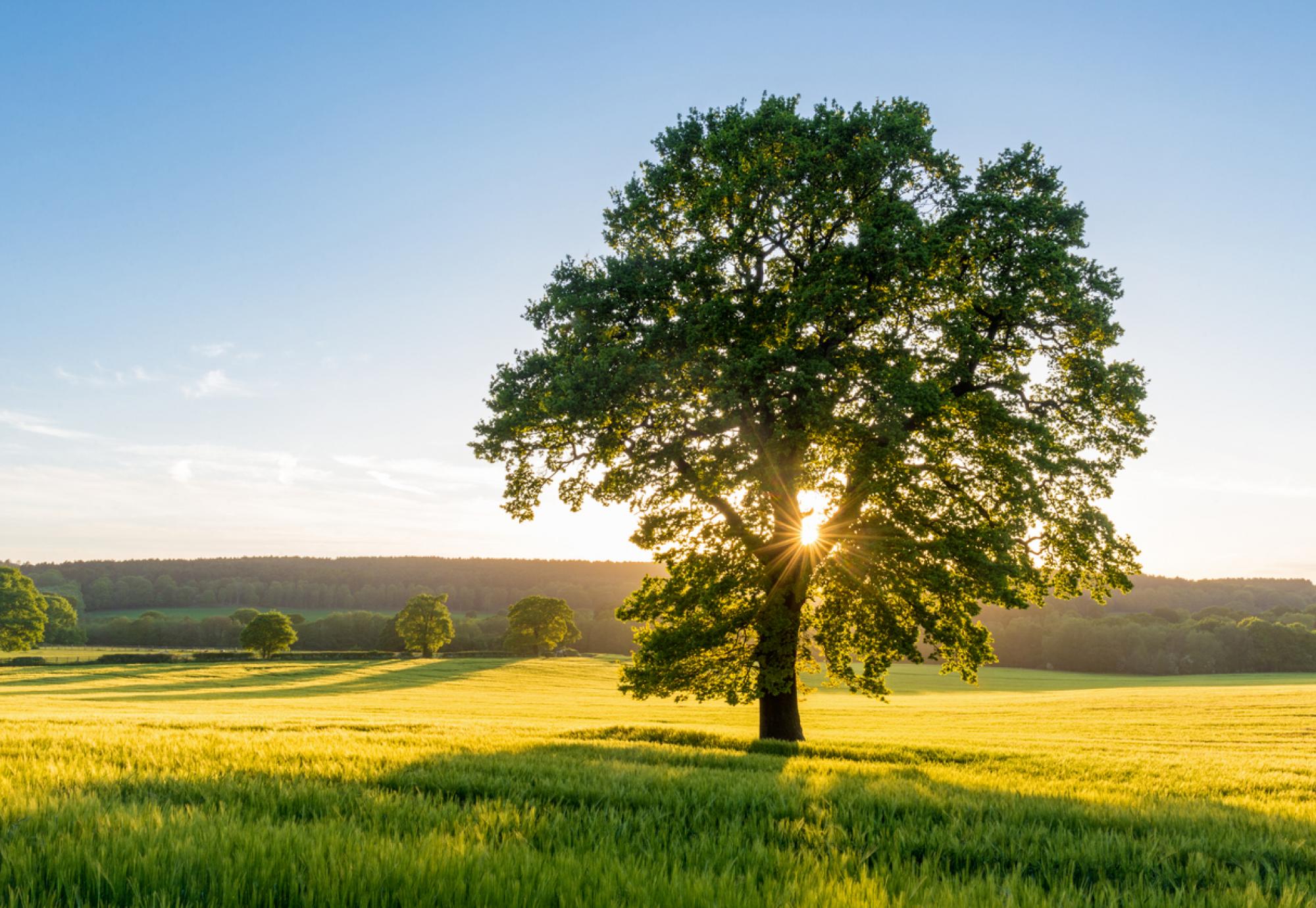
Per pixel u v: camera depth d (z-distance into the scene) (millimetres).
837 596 19234
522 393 17938
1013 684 98500
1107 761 15445
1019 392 18016
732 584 18797
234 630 147250
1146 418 17797
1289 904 4707
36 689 61344
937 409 15812
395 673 89000
